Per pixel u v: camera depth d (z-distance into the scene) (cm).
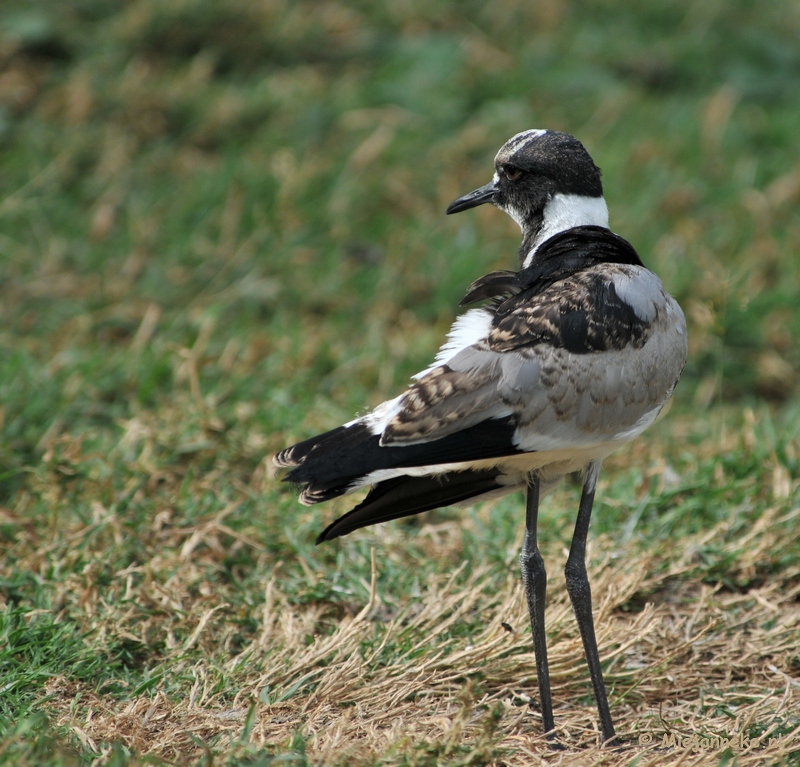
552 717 736
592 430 726
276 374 1178
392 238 1402
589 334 722
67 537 885
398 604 865
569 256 785
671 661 829
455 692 772
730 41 1797
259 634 824
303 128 1544
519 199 845
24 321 1244
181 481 988
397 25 1767
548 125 1588
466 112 1619
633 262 800
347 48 1714
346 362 1220
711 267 1347
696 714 754
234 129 1544
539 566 755
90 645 777
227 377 1159
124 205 1420
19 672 736
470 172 1490
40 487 957
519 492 1026
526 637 817
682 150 1559
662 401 759
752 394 1273
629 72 1734
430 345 1252
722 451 1070
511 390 704
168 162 1476
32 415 1055
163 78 1586
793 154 1583
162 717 699
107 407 1102
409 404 707
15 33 1591
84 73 1559
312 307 1323
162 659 788
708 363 1285
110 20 1666
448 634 826
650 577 907
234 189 1428
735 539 945
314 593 865
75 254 1350
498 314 746
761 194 1490
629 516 979
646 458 1090
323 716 721
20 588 838
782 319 1317
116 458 981
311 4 1781
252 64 1669
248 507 959
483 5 1823
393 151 1512
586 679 806
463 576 905
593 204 825
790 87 1736
